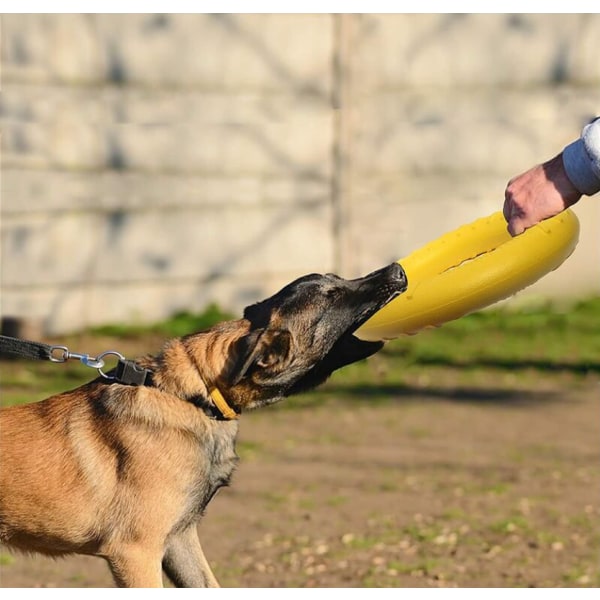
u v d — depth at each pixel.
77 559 7.16
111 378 5.43
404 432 10.19
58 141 13.88
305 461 9.26
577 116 15.84
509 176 15.62
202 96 14.53
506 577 6.58
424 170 15.30
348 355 5.59
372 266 15.12
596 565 6.78
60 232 13.91
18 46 13.62
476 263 5.38
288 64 14.81
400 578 6.60
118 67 14.18
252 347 5.18
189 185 14.50
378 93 15.11
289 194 14.87
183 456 5.21
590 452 9.46
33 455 5.29
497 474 8.84
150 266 14.38
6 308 13.63
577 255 15.57
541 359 13.25
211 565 6.83
